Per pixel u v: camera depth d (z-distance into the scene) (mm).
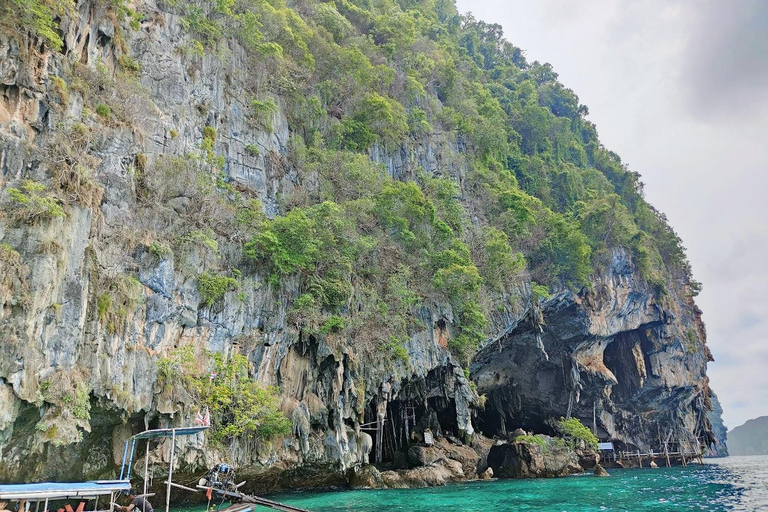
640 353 75750
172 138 35500
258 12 48812
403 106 62125
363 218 46156
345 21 61656
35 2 26688
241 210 37594
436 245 51344
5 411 20016
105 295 26031
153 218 31234
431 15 91500
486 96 82500
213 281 31953
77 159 25750
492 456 54719
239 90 43188
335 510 29547
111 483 18562
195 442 28344
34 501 18922
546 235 65438
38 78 25859
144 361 27172
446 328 49562
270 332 35188
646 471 64562
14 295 20859
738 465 85000
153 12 38438
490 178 67125
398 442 52406
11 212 22016
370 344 40625
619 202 79812
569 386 68062
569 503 32844
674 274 88375
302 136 49562
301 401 36062
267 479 36312
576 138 102438
